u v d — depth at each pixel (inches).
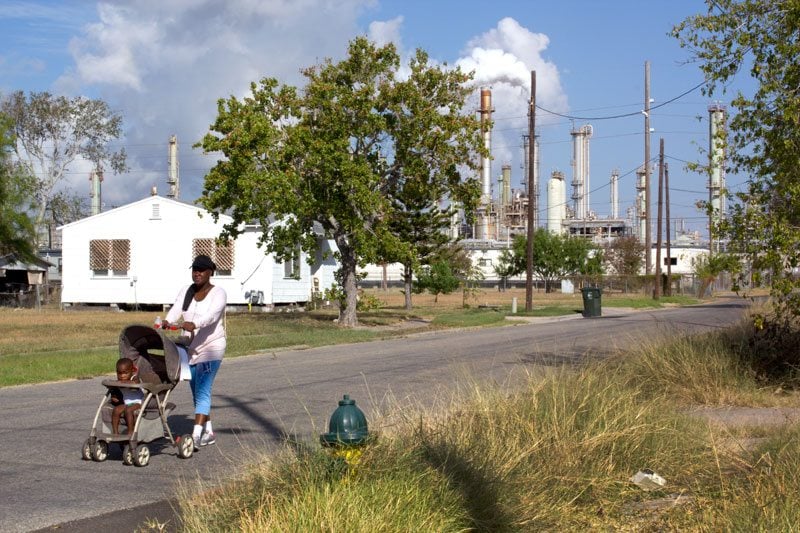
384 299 2358.5
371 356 770.2
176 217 1581.0
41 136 2402.8
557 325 1224.8
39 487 290.2
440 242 1678.2
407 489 215.0
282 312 1521.9
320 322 1258.0
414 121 1138.7
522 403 314.8
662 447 293.0
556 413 298.0
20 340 935.0
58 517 253.4
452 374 585.9
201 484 269.4
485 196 3518.7
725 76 473.7
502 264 3449.8
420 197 1262.3
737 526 211.0
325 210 1119.0
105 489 287.0
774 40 459.8
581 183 4697.3
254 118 1069.8
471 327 1235.2
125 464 321.7
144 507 264.1
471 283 2556.6
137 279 1606.8
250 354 827.4
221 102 1102.4
